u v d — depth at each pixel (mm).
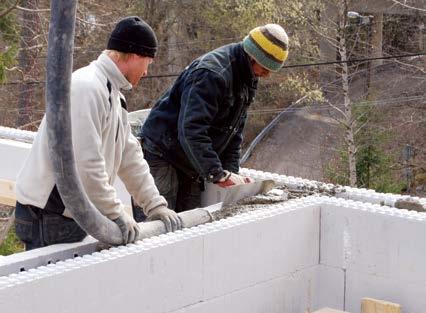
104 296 3396
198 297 3805
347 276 4336
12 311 3092
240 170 5070
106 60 3492
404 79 22156
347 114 20109
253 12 21375
